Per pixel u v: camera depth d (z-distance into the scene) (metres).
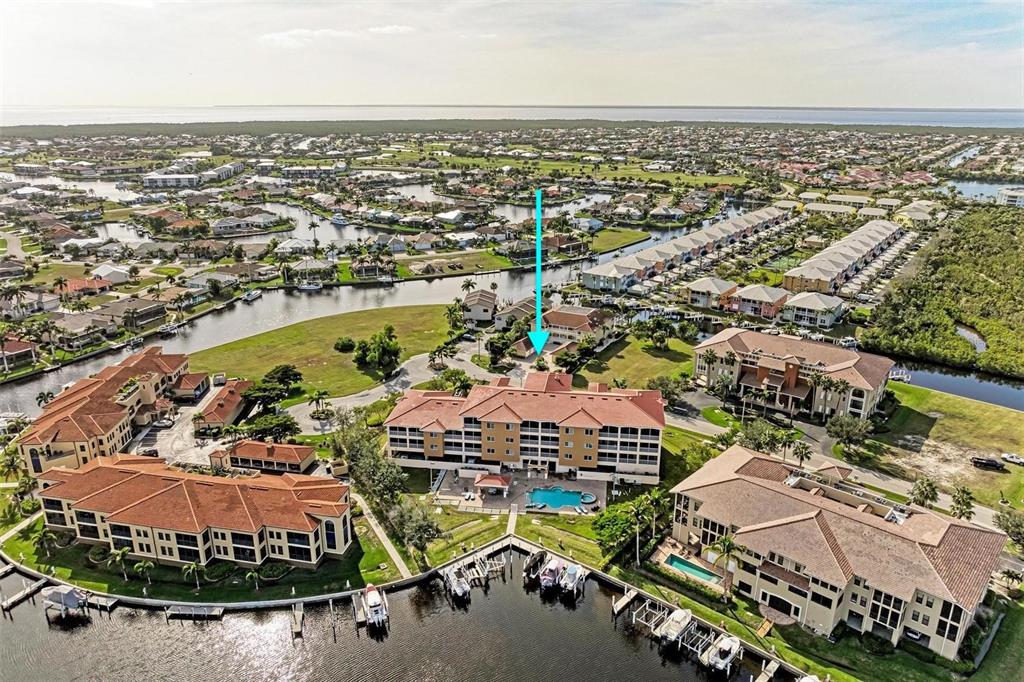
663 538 119.94
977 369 195.62
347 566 112.44
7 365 192.38
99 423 143.50
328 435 152.75
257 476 126.44
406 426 140.00
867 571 95.56
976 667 91.19
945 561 94.56
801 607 98.94
